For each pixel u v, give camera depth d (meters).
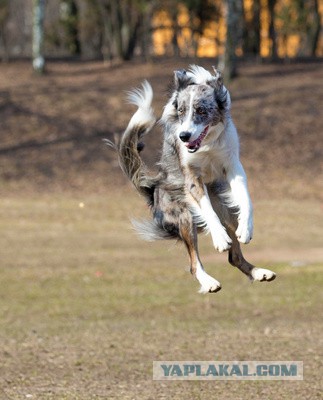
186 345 11.45
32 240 21.59
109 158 30.50
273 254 19.78
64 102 34.25
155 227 8.00
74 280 16.94
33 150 30.83
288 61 40.53
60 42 48.25
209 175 7.73
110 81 37.09
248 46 49.47
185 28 44.97
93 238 22.08
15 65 40.00
